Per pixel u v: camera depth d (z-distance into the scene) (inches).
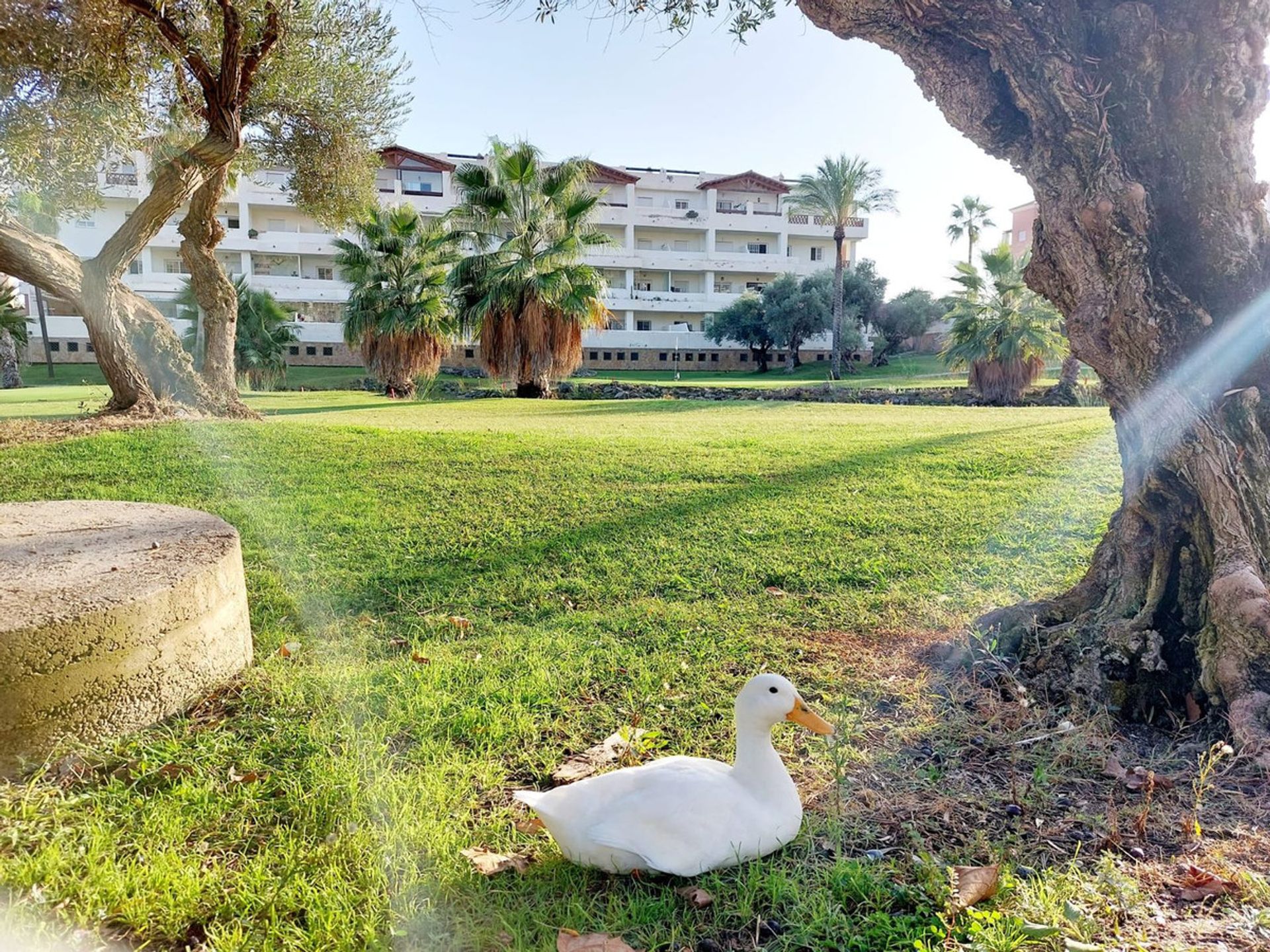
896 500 310.3
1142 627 146.6
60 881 92.6
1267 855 100.3
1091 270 147.7
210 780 117.1
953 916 88.0
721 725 138.6
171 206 506.6
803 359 2244.1
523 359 1027.9
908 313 2111.2
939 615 193.0
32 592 133.8
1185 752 129.5
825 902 90.6
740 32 213.8
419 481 339.6
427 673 157.8
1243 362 142.6
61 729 124.0
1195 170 141.3
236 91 492.7
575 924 88.7
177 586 140.1
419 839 103.0
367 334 1104.8
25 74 410.0
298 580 221.3
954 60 154.9
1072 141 144.3
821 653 171.5
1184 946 83.1
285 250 1852.9
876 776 122.3
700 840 94.5
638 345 2101.4
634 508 298.8
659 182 2262.6
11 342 1344.7
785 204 2249.0
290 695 146.3
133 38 442.0
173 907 89.8
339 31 563.8
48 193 551.2
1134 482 153.6
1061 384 1157.7
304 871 97.1
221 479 334.0
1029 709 142.9
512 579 222.8
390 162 1943.9
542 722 139.2
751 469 372.5
